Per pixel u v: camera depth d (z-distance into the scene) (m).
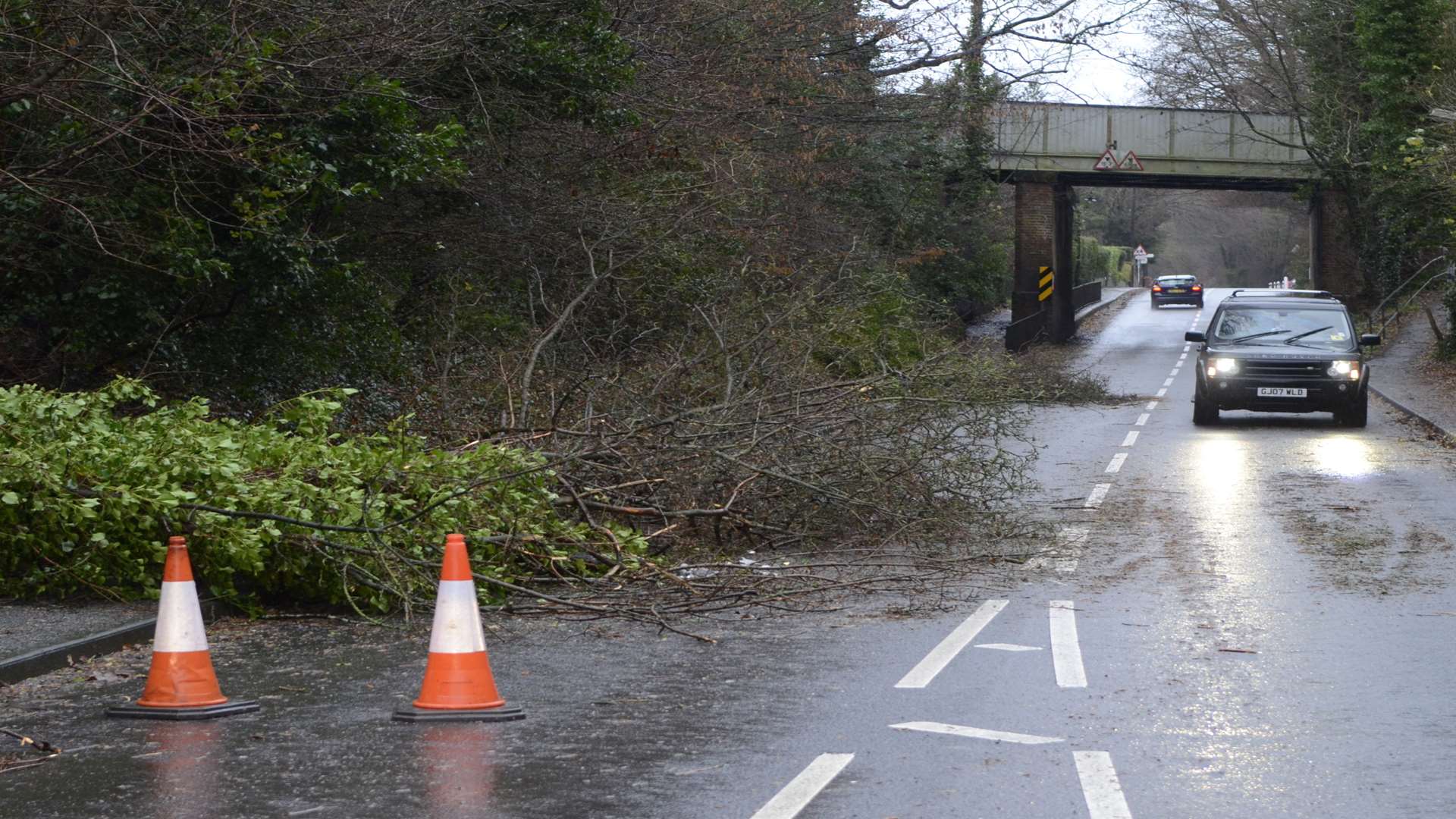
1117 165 50.41
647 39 23.22
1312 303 25.48
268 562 9.30
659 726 6.34
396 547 9.49
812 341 14.27
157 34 12.85
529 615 9.23
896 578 10.32
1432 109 31.81
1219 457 19.52
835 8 29.91
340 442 14.12
